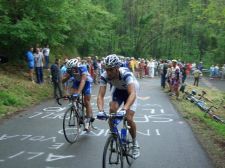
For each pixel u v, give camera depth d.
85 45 37.69
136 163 7.19
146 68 38.16
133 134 6.82
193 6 25.02
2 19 19.50
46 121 11.48
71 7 24.03
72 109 8.81
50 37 21.66
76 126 8.94
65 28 21.78
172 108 15.19
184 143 8.92
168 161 7.37
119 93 6.86
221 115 17.25
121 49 55.28
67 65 9.07
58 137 9.30
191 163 7.26
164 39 58.25
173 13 57.81
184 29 58.44
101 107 6.11
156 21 56.22
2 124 10.85
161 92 21.91
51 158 7.46
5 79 17.44
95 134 9.66
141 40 56.16
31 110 13.55
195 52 57.94
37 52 19.62
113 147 6.09
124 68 6.55
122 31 55.97
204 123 12.22
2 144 8.55
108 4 50.44
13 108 13.50
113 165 6.10
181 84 20.62
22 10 20.17
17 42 21.39
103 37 41.62
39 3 20.12
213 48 56.09
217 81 38.97
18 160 7.30
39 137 9.28
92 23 32.31
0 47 22.14
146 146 8.57
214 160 7.50
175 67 19.22
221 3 19.12
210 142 9.15
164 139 9.33
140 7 56.44
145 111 14.17
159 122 11.79
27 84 17.98
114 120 6.12
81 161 7.27
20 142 8.75
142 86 25.98
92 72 26.27
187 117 12.98
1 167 6.84
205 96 23.36
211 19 19.77
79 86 9.07
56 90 17.25
